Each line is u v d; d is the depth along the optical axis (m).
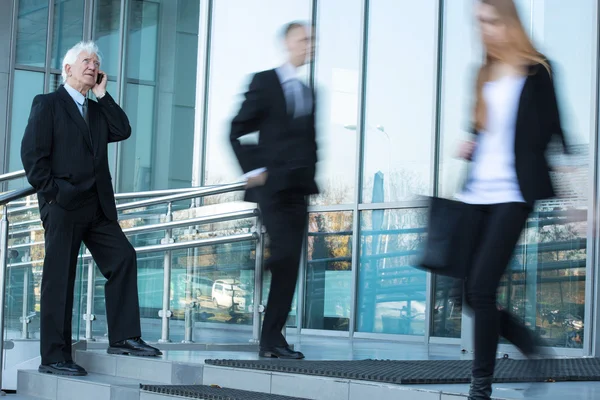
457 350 7.55
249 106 5.29
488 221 3.54
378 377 4.26
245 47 11.95
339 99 10.22
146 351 5.77
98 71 5.78
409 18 9.56
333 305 10.05
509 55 3.55
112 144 13.79
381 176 9.70
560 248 7.42
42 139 5.45
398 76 9.63
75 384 5.36
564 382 4.79
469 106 3.67
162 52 13.51
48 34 14.46
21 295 6.16
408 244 9.32
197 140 12.66
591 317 7.17
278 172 5.27
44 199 5.59
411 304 9.20
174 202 7.51
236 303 6.86
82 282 6.34
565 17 7.62
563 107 3.58
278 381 4.65
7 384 6.14
